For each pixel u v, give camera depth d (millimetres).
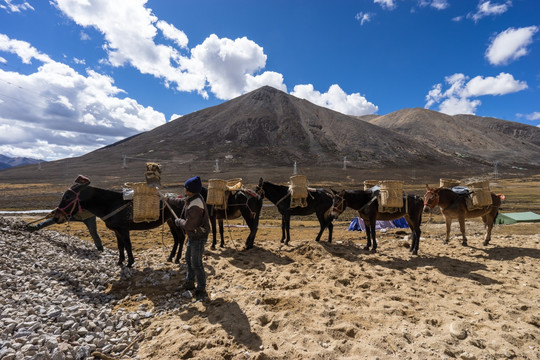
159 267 6539
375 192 8172
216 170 136875
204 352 3238
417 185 93500
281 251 8266
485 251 8336
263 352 3178
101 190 6402
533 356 3305
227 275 6152
